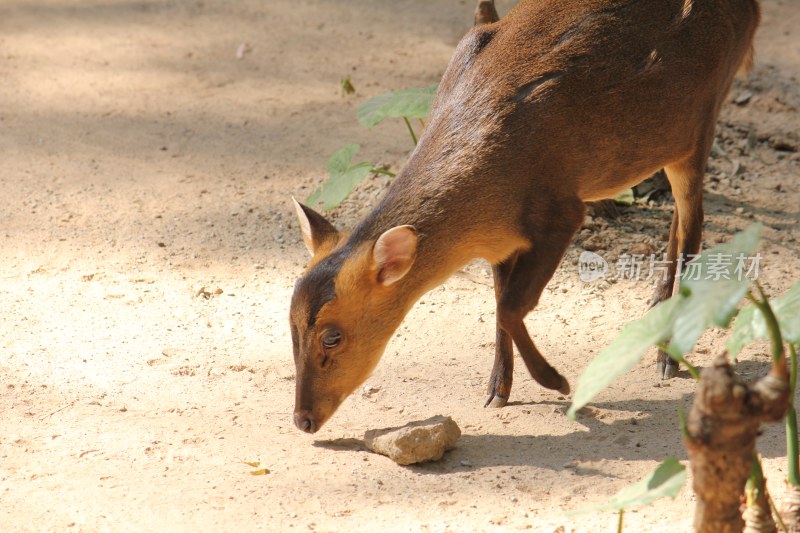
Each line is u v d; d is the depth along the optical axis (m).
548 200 9.70
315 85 18.84
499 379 10.23
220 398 10.35
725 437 5.78
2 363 10.89
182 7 22.86
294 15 22.25
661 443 9.38
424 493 8.60
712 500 6.02
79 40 21.09
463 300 12.50
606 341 11.41
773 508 6.79
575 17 10.04
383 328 9.28
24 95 18.56
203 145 16.69
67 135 17.03
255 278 12.99
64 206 14.77
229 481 8.79
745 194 15.05
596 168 10.05
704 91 10.57
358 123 17.36
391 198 9.49
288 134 17.03
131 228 14.17
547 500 8.46
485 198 9.45
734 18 10.88
